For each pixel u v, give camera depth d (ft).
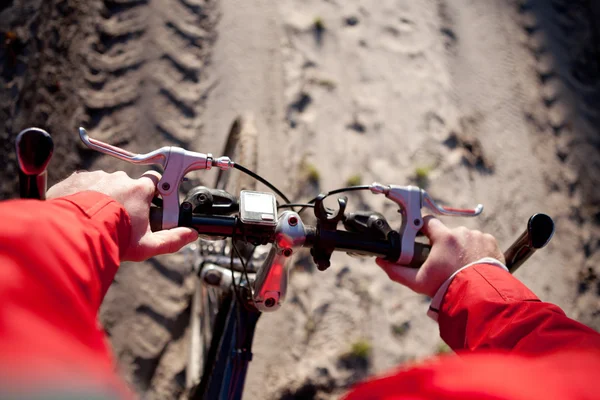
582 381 1.49
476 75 14.76
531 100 14.79
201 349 9.39
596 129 14.84
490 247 3.89
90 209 2.65
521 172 13.50
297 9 14.51
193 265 8.71
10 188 11.41
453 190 12.65
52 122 11.89
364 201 12.02
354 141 12.80
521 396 1.42
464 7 16.02
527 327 2.72
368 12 14.93
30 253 1.63
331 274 11.16
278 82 13.32
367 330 10.69
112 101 12.34
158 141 12.13
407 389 1.57
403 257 4.09
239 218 4.15
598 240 13.07
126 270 10.62
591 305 12.16
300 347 10.39
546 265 12.42
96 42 12.89
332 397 10.02
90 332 1.58
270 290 4.58
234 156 9.50
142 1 13.52
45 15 13.35
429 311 3.79
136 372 9.93
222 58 13.39
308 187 11.99
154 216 3.83
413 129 13.25
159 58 12.97
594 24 16.88
